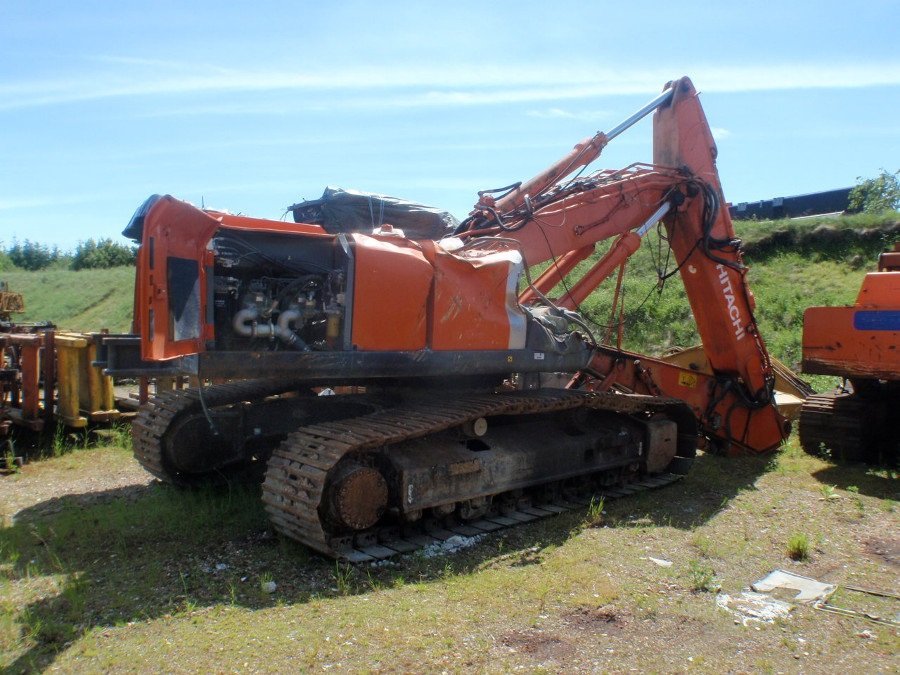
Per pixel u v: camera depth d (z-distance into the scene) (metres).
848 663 3.91
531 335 6.69
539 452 6.64
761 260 20.22
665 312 17.97
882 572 5.27
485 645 4.01
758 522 6.46
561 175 7.90
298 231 5.99
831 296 17.09
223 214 5.72
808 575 5.20
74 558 5.38
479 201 7.51
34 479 7.88
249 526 6.05
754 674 3.77
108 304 32.06
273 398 7.46
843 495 7.41
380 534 5.61
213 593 4.70
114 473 8.11
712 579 5.06
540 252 7.45
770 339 16.02
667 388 8.88
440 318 6.00
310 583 4.89
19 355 11.61
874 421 9.25
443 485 5.80
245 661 3.80
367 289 5.59
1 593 4.71
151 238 4.74
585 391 7.14
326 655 3.87
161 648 3.94
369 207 6.72
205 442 6.89
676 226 8.89
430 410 6.02
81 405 9.88
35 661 3.82
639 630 4.25
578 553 5.53
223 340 5.38
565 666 3.81
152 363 6.11
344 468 5.28
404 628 4.18
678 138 8.71
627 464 7.61
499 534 6.01
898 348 8.20
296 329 5.63
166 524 6.09
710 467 8.62
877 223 19.69
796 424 11.16
